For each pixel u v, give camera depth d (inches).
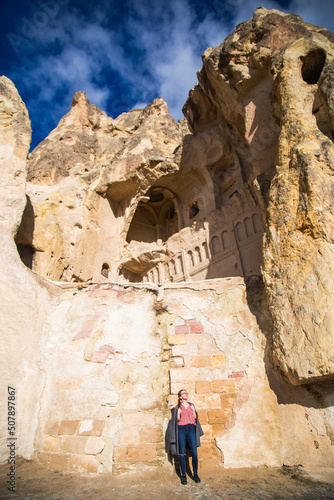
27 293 249.3
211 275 579.5
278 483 152.3
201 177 682.8
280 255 222.2
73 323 244.4
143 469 175.9
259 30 383.2
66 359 224.7
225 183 648.4
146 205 804.0
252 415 196.4
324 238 202.4
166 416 197.3
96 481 163.3
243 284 249.0
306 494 134.6
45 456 189.2
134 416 195.8
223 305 242.1
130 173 629.9
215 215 607.5
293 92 288.5
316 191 217.9
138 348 225.3
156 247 688.4
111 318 240.1
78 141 720.3
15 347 225.0
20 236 456.1
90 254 567.2
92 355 220.4
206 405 200.5
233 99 423.8
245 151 595.5
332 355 170.4
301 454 178.9
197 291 251.1
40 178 588.4
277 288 214.2
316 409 186.7
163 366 219.0
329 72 271.0
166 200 786.8
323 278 191.6
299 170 238.1
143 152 645.9
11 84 387.2
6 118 354.9
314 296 191.3
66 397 207.3
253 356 217.3
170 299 248.7
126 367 216.1
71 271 514.0
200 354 220.7
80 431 191.2
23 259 458.9
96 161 719.7
